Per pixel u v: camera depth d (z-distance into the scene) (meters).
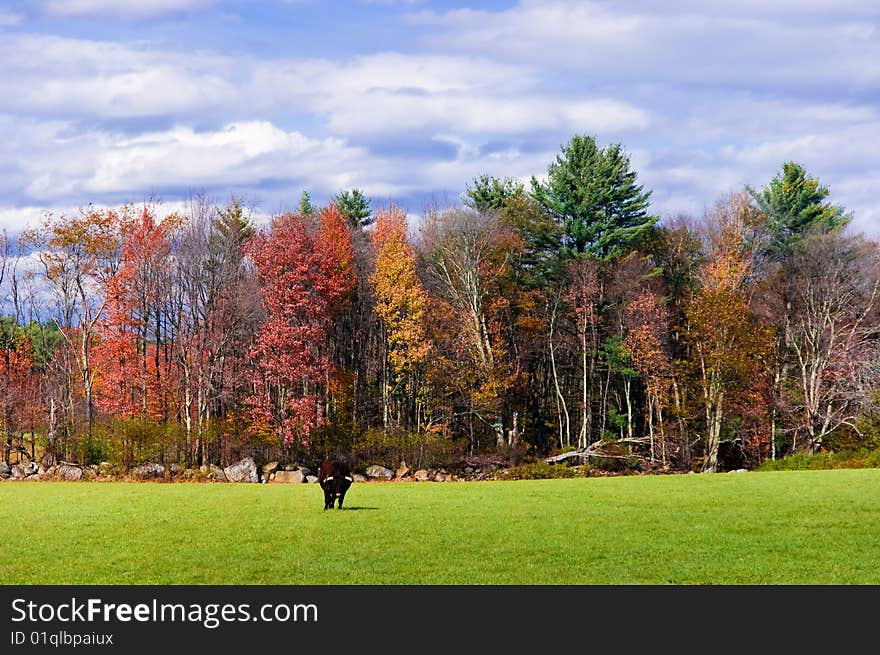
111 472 57.66
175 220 70.12
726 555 22.88
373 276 70.56
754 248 76.75
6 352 71.31
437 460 63.78
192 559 22.97
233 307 66.88
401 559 22.66
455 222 73.94
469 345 70.56
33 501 36.88
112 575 21.56
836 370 67.94
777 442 70.88
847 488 36.16
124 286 66.62
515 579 20.81
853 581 20.45
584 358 74.44
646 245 82.62
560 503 33.34
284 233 65.44
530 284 80.06
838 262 70.88
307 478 56.03
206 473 56.69
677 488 38.53
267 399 63.28
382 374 73.88
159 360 73.81
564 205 79.31
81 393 73.38
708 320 67.06
